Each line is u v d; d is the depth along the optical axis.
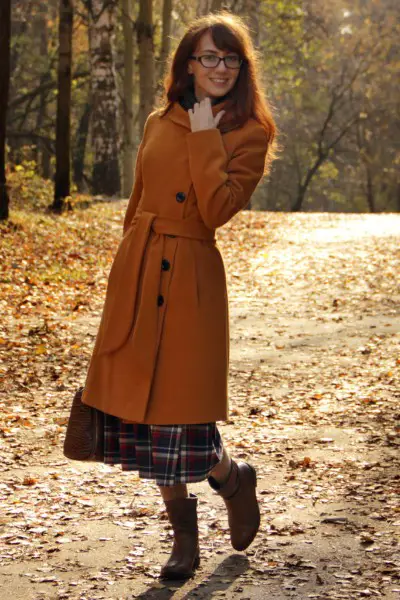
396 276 14.72
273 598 3.56
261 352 9.44
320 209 69.38
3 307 11.23
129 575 3.85
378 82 48.69
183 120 3.64
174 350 3.60
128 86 33.56
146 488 5.08
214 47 3.60
